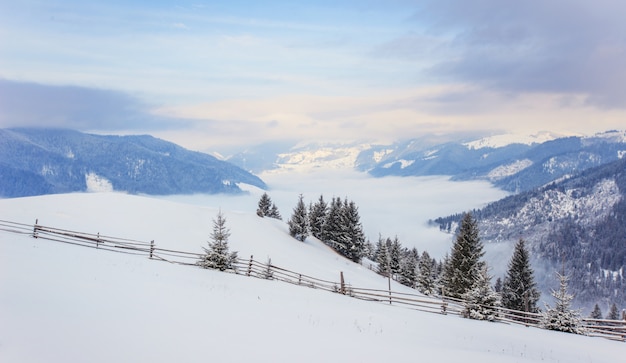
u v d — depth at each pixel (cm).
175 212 5722
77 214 4697
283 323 1631
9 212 4338
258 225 6844
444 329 2184
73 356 928
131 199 5762
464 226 5503
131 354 1000
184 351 1084
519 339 2208
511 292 5553
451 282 5588
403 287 6444
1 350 888
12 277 1558
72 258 2317
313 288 3222
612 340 2570
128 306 1442
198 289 2078
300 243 7081
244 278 2941
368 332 1750
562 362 1703
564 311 2852
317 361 1188
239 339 1284
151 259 3170
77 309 1283
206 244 4794
